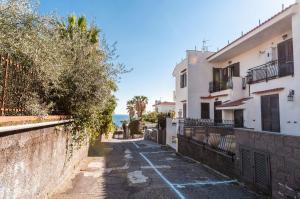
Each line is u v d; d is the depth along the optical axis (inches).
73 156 396.8
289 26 526.9
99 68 365.4
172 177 367.6
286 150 237.9
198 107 896.3
